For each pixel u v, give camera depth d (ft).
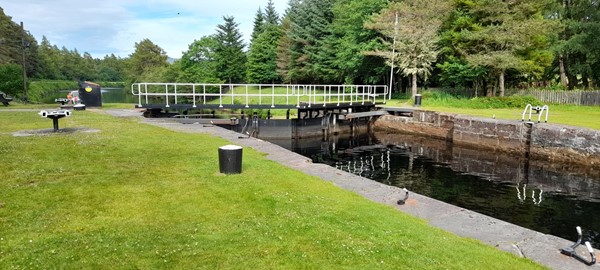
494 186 42.47
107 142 36.14
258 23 218.38
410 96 111.96
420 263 13.96
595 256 15.87
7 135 38.73
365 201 21.94
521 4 86.74
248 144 38.93
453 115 71.00
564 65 120.67
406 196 23.06
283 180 24.89
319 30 148.05
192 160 29.66
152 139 38.91
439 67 107.55
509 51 89.61
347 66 123.24
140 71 241.96
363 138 80.23
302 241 15.26
